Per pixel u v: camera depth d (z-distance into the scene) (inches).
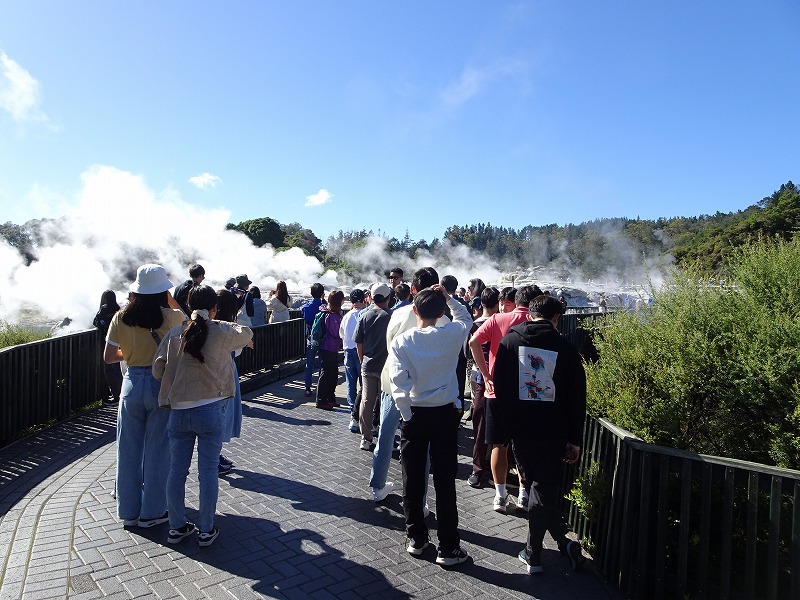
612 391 182.5
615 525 146.6
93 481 207.3
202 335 150.5
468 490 211.3
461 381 249.4
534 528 148.0
